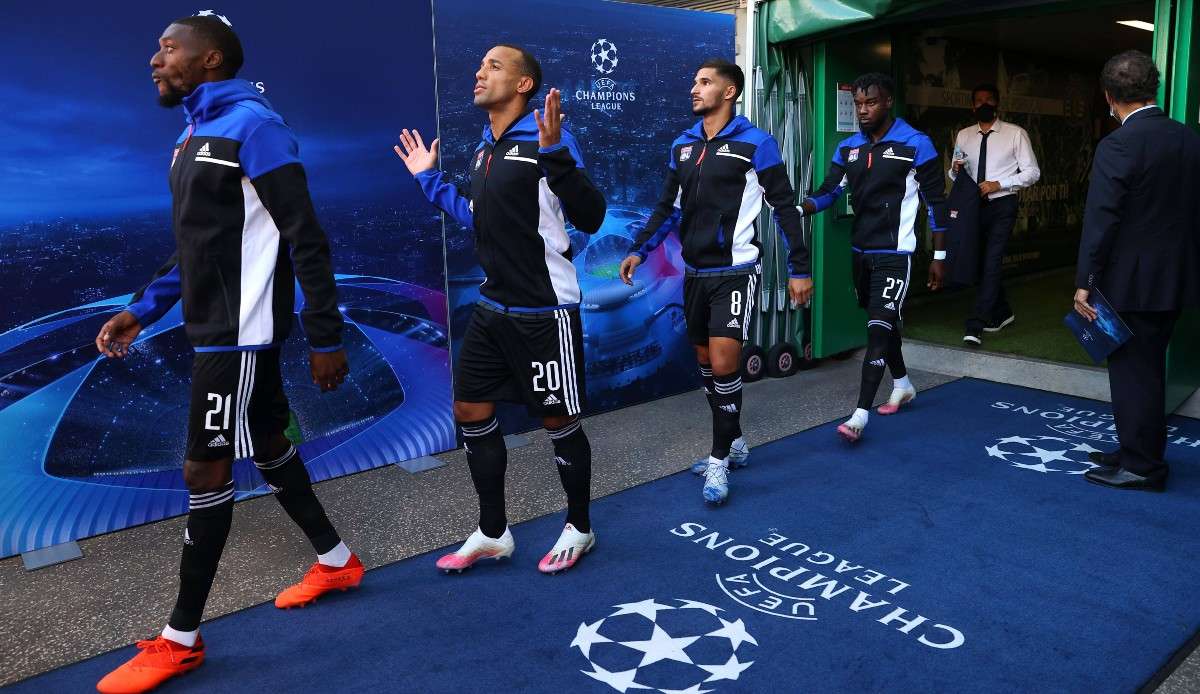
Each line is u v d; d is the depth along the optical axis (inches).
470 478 154.2
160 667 92.4
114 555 126.6
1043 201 372.8
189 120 95.0
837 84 213.9
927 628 101.1
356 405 155.6
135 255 131.7
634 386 197.2
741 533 128.4
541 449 168.7
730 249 137.2
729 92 137.0
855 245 176.4
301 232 91.4
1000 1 202.8
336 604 110.0
